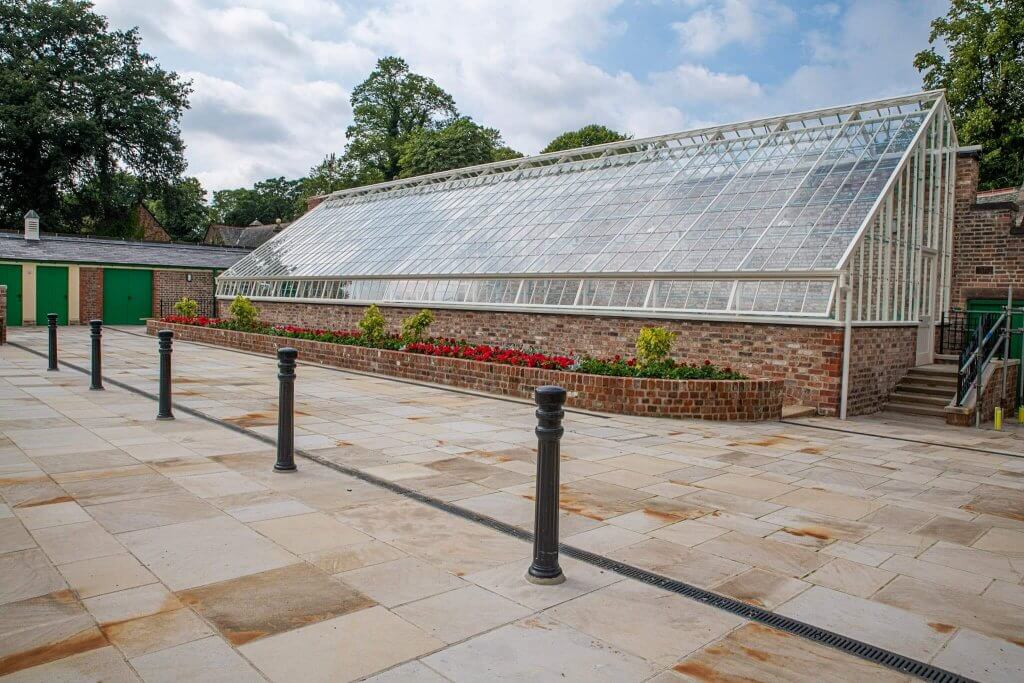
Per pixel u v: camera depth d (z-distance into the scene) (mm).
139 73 41531
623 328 14289
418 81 54406
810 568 4480
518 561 4410
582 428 9477
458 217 22141
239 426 8664
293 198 78438
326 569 4180
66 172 38812
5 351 17516
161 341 8852
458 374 13398
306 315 23312
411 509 5438
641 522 5332
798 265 12234
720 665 3193
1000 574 4469
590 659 3205
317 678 2969
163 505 5352
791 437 9430
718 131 18047
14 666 3008
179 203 45719
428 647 3270
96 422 8664
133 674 2967
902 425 11148
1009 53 24938
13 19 37562
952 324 15516
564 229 17797
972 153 15680
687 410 10516
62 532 4707
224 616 3533
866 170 13781
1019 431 11125
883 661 3289
